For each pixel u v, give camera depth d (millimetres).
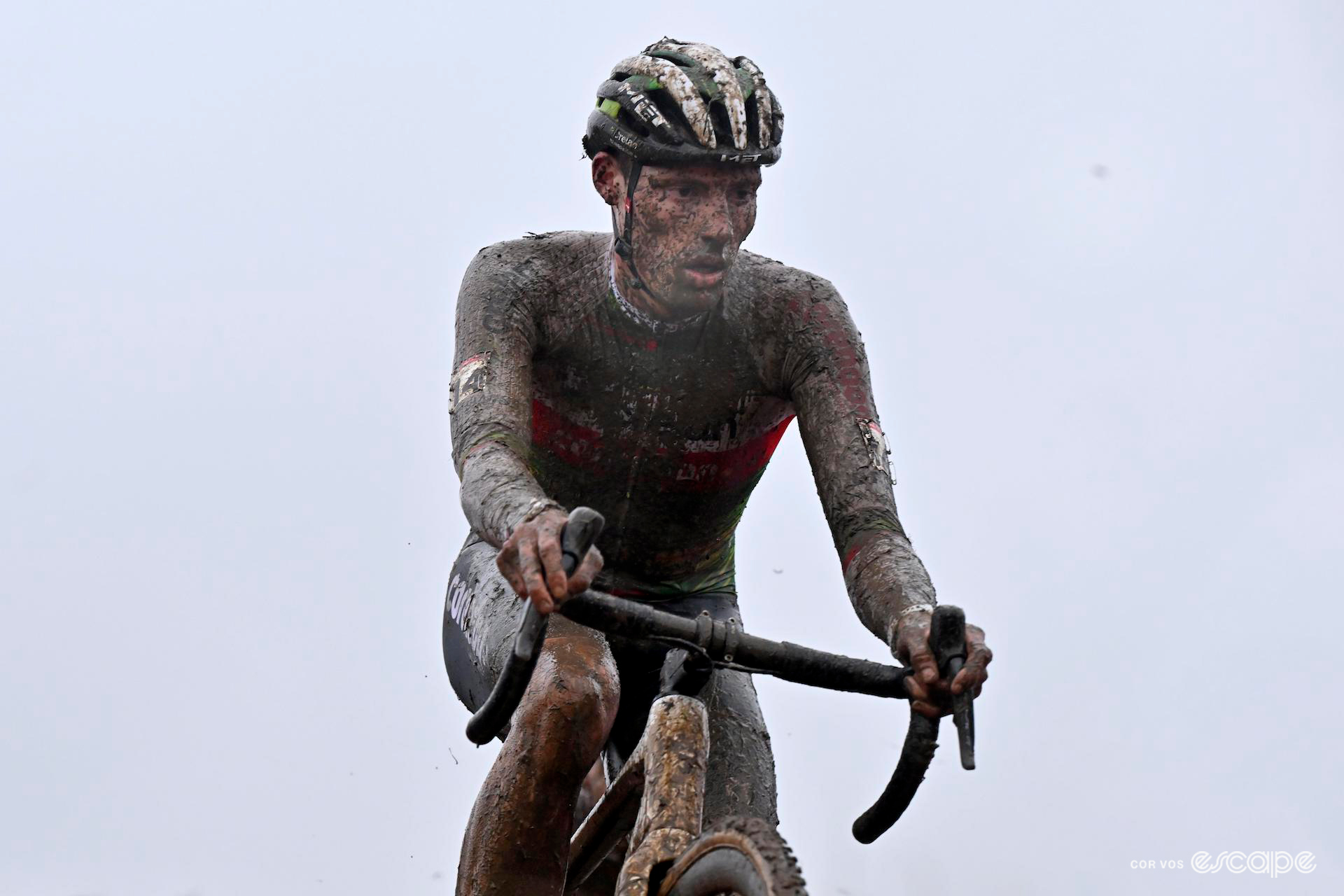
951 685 7996
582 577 7387
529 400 10250
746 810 9539
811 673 8250
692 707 8562
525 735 8938
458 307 10703
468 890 8883
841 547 10039
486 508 8594
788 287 11148
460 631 10664
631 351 10906
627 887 8023
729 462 11312
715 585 11805
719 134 9898
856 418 10547
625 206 10273
